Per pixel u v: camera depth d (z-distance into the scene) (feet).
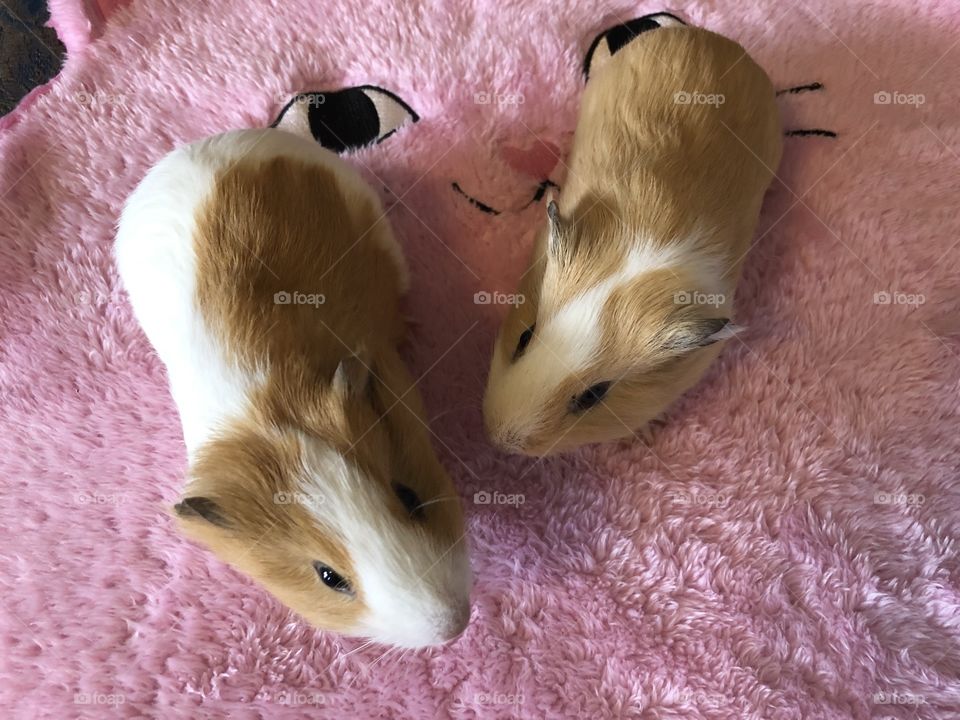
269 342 0.89
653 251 0.95
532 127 1.21
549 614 1.07
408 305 1.15
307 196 0.97
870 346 1.13
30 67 1.29
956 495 1.10
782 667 1.04
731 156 1.00
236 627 1.08
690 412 1.12
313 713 1.05
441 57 1.23
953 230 1.15
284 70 1.24
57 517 1.15
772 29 1.22
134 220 0.98
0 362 1.18
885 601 1.06
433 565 0.84
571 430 0.98
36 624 1.11
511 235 1.18
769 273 1.15
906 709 1.03
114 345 1.18
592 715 1.04
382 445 0.85
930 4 1.20
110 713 1.06
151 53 1.25
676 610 1.06
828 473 1.10
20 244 1.20
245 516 0.82
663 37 1.05
